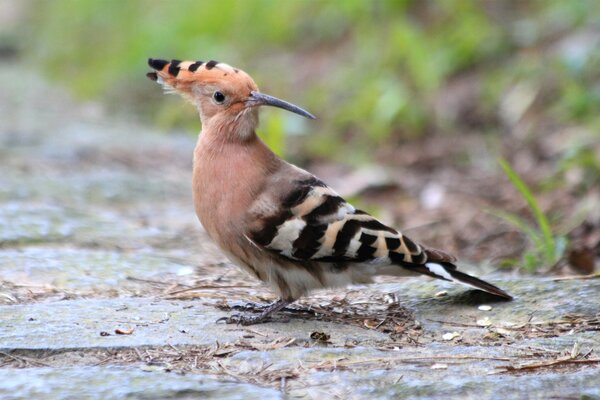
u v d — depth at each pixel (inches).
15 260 371.2
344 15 869.8
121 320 302.8
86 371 253.9
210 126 320.5
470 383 247.9
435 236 490.6
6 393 239.3
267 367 263.4
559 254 409.1
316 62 835.4
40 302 325.7
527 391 244.2
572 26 695.1
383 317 320.8
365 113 710.5
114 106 868.6
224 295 346.3
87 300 327.9
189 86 326.6
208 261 399.2
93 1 1172.5
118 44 1047.6
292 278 312.2
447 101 693.9
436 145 657.0
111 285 351.3
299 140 719.7
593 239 443.2
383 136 682.2
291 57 863.7
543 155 586.2
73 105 856.3
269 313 313.3
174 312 316.2
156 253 404.8
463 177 593.9
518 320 314.3
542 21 722.8
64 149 630.5
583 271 396.5
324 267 310.8
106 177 555.8
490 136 642.8
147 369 258.2
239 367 264.4
